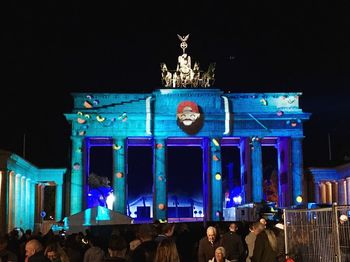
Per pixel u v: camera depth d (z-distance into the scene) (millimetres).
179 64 110625
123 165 104688
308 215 23906
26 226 96500
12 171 83812
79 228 51312
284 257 23969
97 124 105500
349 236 22797
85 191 104000
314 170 108625
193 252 30406
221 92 107062
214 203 104562
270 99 108125
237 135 107312
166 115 106125
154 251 19297
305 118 107750
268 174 131125
